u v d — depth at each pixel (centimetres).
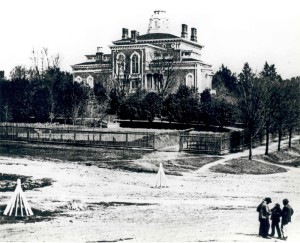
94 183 3822
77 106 8450
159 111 8319
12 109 8800
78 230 2370
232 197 3566
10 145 5878
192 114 8050
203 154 5756
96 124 8012
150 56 11200
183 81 10912
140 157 5275
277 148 7125
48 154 5331
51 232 2317
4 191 3294
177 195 3522
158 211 2938
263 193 3831
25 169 4312
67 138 6438
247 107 5750
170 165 4925
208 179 4362
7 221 2523
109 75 11556
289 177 4875
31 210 2689
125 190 3606
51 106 8612
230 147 6166
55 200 3097
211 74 11712
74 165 4700
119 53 11288
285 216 2439
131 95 9200
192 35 12600
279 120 6719
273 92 6269
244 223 2686
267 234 2417
